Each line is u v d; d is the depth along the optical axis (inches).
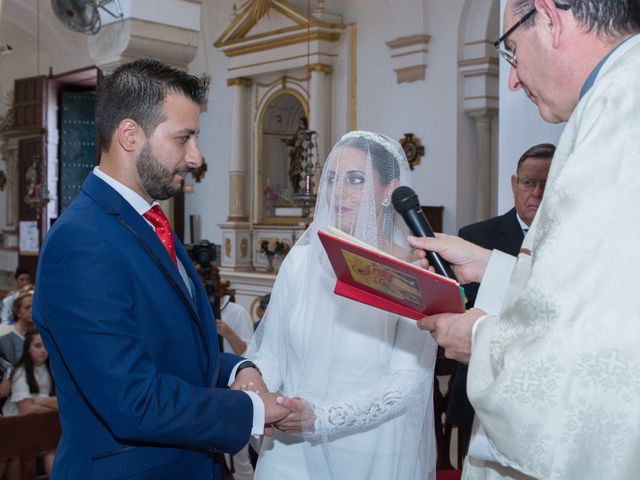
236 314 191.0
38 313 70.7
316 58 443.8
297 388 84.0
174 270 72.9
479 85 398.6
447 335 57.6
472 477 60.6
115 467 68.8
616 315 43.6
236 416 71.6
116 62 214.5
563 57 52.4
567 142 49.7
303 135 394.6
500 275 67.6
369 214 82.7
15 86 614.9
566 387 44.3
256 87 495.8
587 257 44.6
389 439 82.1
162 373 70.6
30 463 99.5
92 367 64.6
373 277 62.1
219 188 537.3
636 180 45.1
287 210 486.6
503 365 47.4
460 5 398.0
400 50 422.0
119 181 73.2
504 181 127.5
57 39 641.6
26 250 616.7
